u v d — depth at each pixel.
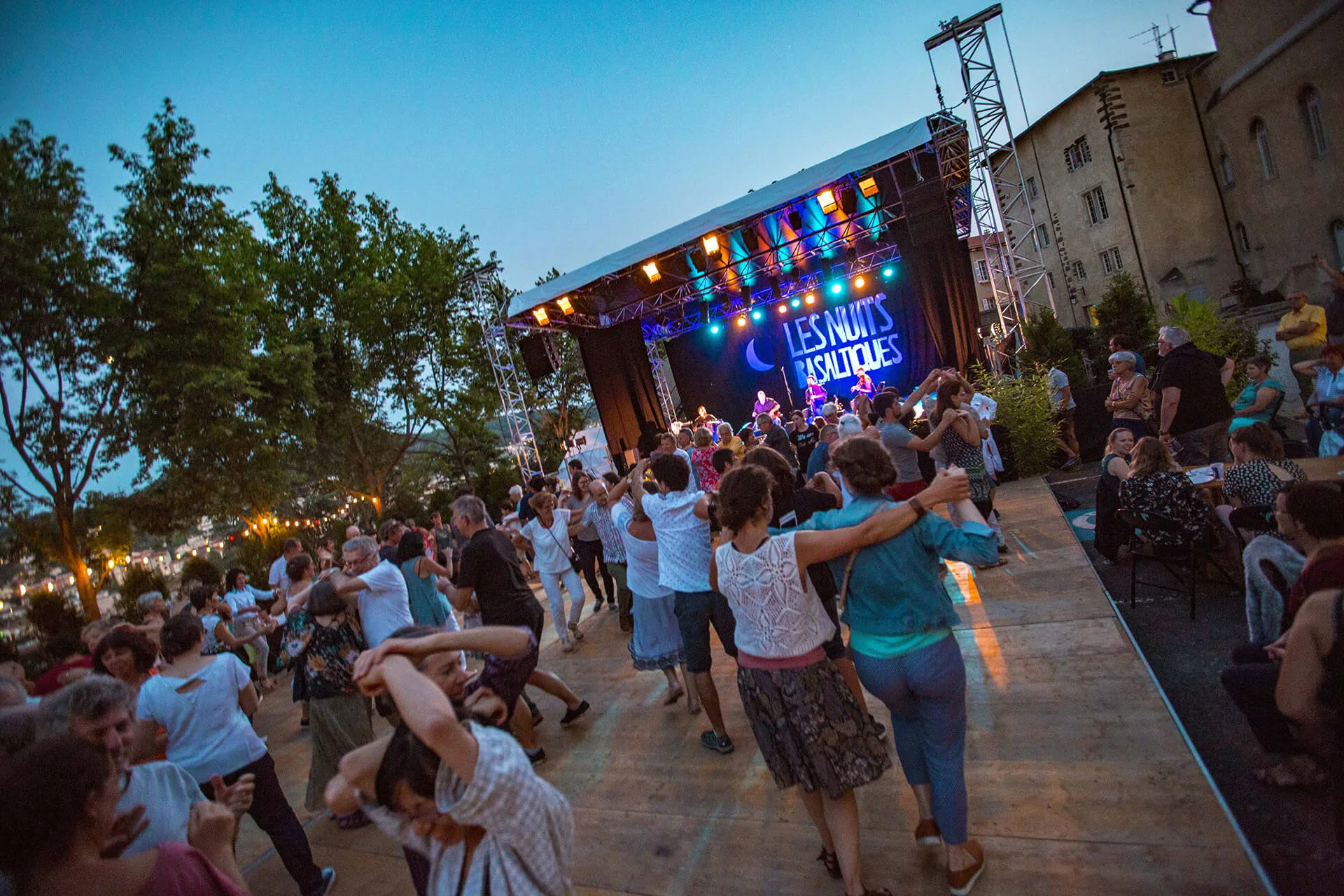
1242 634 3.87
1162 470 4.29
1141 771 2.79
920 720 2.46
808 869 2.70
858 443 2.45
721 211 12.30
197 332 15.36
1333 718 1.97
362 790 1.59
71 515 13.32
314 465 24.36
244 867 3.77
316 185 23.75
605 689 4.93
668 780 3.54
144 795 2.16
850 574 2.36
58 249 12.38
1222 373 5.46
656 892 2.77
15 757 1.51
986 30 10.48
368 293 23.12
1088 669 3.64
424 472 31.98
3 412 12.29
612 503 4.34
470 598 4.29
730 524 2.43
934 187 11.75
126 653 3.03
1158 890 2.22
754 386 17.81
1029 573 5.15
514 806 1.47
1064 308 15.70
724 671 4.77
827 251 15.72
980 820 2.72
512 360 15.80
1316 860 2.21
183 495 15.88
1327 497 2.36
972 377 14.34
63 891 1.46
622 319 16.84
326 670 4.00
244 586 7.73
